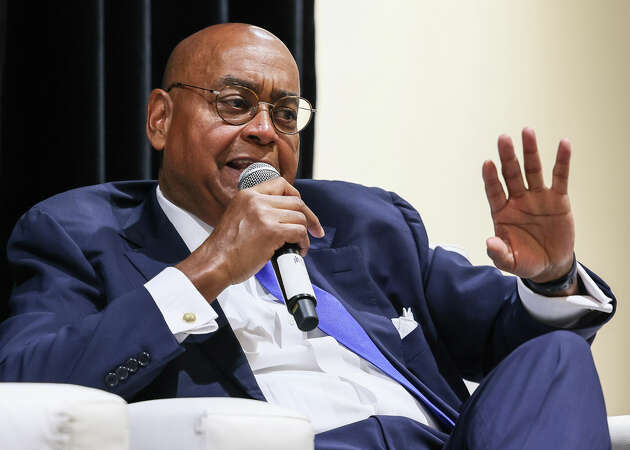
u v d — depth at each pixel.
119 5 5.31
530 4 7.76
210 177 3.75
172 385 3.19
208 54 3.82
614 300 3.75
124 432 2.05
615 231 8.08
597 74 8.05
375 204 4.28
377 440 3.12
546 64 7.79
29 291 3.43
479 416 2.68
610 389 7.98
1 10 4.88
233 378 3.26
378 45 7.02
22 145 4.98
